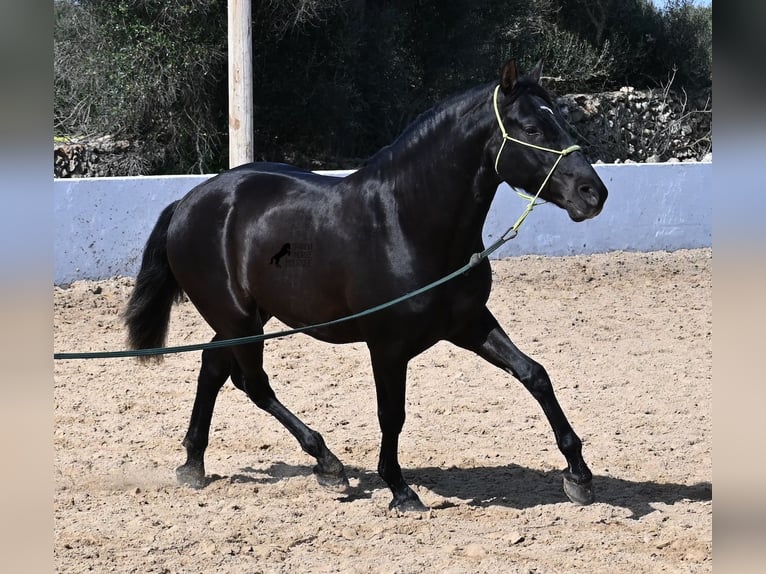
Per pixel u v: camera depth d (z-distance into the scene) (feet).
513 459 27.07
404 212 21.91
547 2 112.06
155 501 24.09
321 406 32.22
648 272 54.19
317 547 20.85
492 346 22.79
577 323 43.88
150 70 80.23
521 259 55.72
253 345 25.16
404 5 96.99
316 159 90.53
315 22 84.74
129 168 82.43
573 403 32.37
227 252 24.89
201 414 25.38
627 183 58.18
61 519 22.59
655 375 35.86
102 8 80.53
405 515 22.71
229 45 54.39
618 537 21.06
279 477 26.02
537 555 20.01
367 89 92.17
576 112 104.37
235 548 20.62
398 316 21.77
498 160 21.26
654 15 122.31
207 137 83.61
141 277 26.48
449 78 99.96
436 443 28.50
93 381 35.27
